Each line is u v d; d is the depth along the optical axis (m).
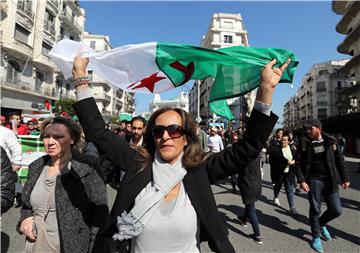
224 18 59.66
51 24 31.02
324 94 72.00
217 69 2.73
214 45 58.75
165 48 2.50
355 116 24.61
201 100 62.72
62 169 2.25
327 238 4.56
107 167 3.71
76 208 2.16
